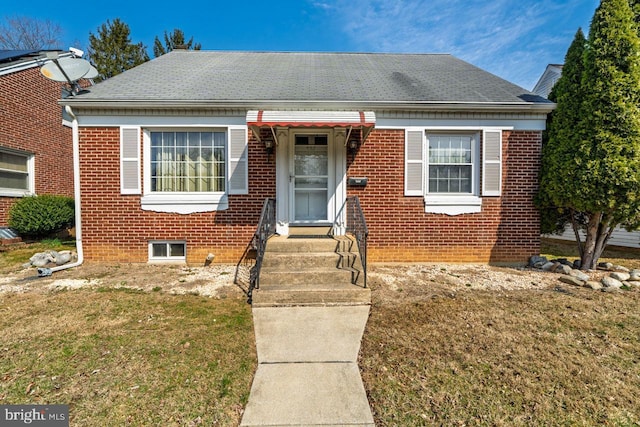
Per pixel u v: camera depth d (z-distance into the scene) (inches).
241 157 284.7
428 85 318.7
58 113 496.1
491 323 168.7
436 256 295.3
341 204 290.5
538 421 100.3
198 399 110.5
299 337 156.7
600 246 273.9
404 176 289.9
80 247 283.4
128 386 115.7
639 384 118.1
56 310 181.8
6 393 110.4
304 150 297.9
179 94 280.8
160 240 287.1
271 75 336.5
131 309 185.3
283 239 259.8
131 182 281.1
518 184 292.0
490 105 276.8
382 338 154.6
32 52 471.5
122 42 887.1
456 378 122.0
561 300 201.9
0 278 245.6
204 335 156.0
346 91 296.2
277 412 105.7
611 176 233.9
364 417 103.7
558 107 272.7
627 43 236.1
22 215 387.5
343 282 221.3
